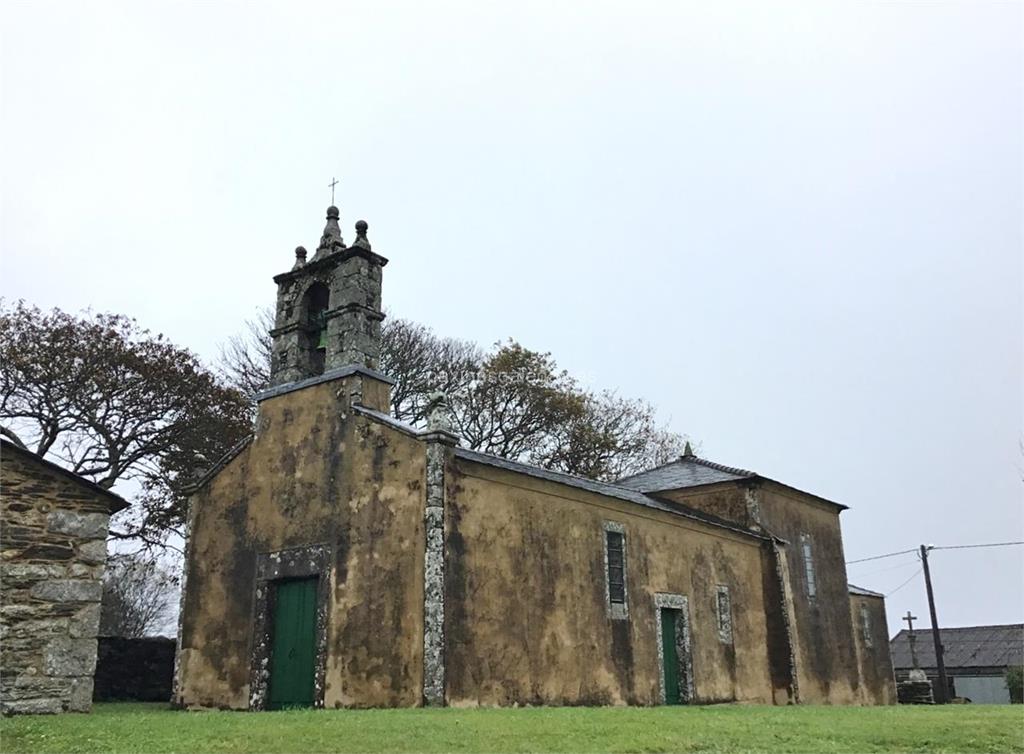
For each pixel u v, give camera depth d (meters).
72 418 25.30
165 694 20.17
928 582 41.31
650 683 17.89
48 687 11.09
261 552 16.67
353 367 16.31
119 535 26.05
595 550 17.48
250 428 27.53
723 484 24.66
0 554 11.11
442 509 14.26
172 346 26.77
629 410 41.66
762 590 23.17
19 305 24.91
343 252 17.45
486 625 14.52
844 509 28.45
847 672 25.73
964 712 13.54
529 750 8.31
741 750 8.88
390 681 13.87
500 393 35.75
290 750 8.01
